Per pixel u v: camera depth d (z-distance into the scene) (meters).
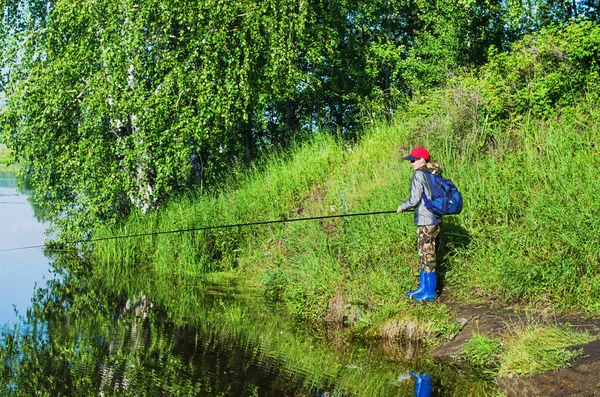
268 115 19.08
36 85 13.95
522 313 7.17
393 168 11.52
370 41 20.53
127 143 13.99
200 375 6.59
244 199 13.10
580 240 7.32
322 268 9.20
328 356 7.11
